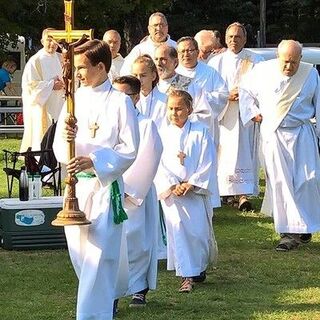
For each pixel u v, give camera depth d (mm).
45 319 9547
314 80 13570
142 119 9719
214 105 15039
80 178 8383
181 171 10703
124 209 9062
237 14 55562
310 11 56688
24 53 40688
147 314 9656
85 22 41250
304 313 9719
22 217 12961
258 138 17234
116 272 8359
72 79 7957
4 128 30547
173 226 10727
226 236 14195
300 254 12945
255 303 10164
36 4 38875
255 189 17438
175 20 53719
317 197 13523
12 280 11180
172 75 13852
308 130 13594
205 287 10883
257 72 13867
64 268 11812
